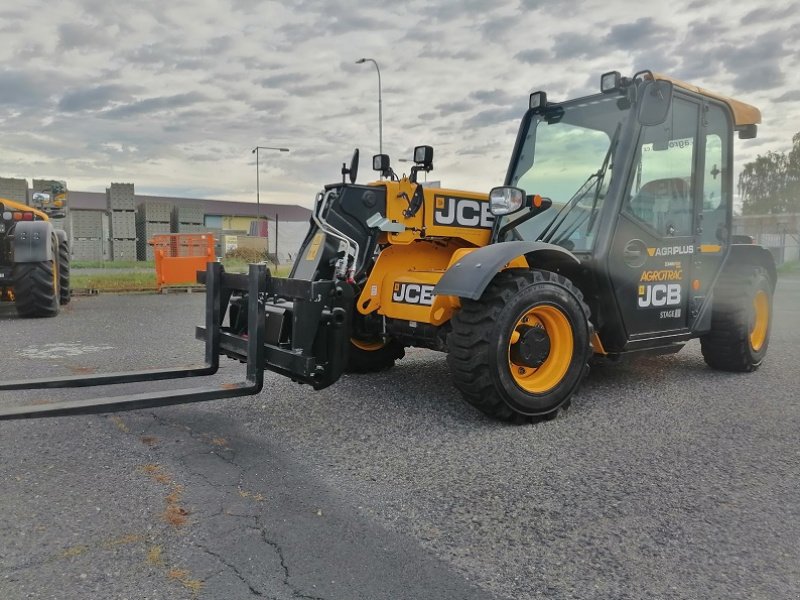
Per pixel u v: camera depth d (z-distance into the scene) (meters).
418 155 4.08
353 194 3.93
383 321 4.04
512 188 3.69
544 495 2.51
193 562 1.96
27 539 2.09
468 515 2.32
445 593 1.82
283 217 50.06
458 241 4.35
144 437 3.15
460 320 3.35
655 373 4.83
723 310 4.70
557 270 3.92
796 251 29.19
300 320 3.20
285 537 2.13
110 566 1.93
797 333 7.09
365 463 2.84
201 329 3.87
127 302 10.20
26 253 7.70
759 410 3.77
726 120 4.68
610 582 1.90
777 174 38.88
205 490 2.50
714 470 2.79
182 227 27.84
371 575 1.91
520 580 1.90
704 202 4.51
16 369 4.79
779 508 2.41
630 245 3.96
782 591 1.86
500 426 3.41
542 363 3.53
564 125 4.33
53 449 2.95
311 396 4.00
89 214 25.36
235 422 3.44
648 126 3.98
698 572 1.96
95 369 4.82
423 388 4.23
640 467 2.82
